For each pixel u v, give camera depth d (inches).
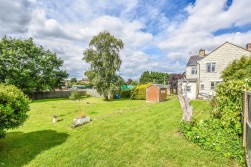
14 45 1189.7
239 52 950.4
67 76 1524.4
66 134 324.8
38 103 973.8
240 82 254.4
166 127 331.6
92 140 280.4
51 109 716.0
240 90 241.3
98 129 344.8
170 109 581.3
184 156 199.8
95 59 1061.1
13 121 233.1
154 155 209.8
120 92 1147.3
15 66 1141.7
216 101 318.7
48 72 1357.0
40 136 315.6
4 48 1147.3
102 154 222.4
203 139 229.3
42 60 1289.4
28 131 355.3
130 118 445.1
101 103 925.8
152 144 246.2
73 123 398.6
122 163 195.2
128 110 619.8
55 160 212.7
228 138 224.1
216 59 1015.0
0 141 289.0
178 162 188.2
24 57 1190.3
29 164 205.6
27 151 244.2
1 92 223.3
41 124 428.5
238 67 645.9
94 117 494.9
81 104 896.9
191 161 187.6
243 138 200.1
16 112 239.1
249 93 170.9
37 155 229.9
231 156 188.9
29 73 1211.9
